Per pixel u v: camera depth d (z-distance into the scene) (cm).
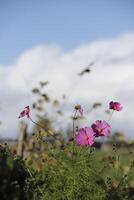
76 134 499
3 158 596
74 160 507
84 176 498
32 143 815
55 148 547
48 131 601
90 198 493
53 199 496
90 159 505
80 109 514
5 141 602
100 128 500
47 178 521
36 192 514
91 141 496
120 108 516
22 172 599
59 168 524
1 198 580
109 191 505
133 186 573
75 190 493
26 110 525
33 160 673
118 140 754
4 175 589
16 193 582
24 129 879
